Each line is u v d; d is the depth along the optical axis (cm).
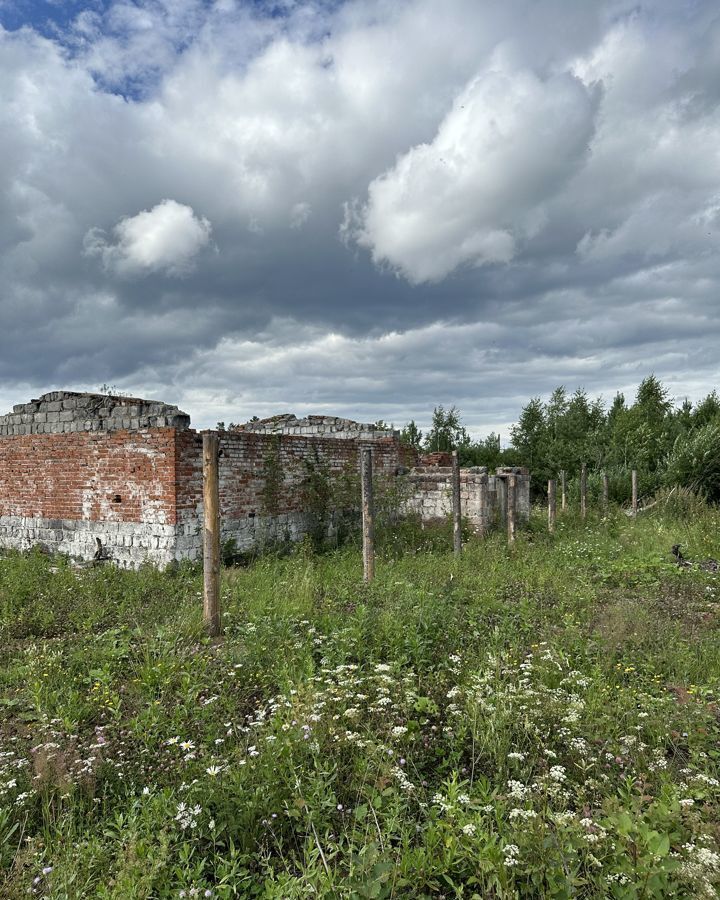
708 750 402
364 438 1625
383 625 626
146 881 262
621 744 401
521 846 279
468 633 648
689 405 3228
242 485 1164
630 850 268
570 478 2838
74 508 1176
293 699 437
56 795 357
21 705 500
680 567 1051
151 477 1053
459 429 3042
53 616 741
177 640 619
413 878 279
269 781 339
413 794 345
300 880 267
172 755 398
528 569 1011
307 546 1198
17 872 292
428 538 1371
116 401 1145
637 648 617
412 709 451
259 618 665
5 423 1307
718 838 299
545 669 512
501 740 387
